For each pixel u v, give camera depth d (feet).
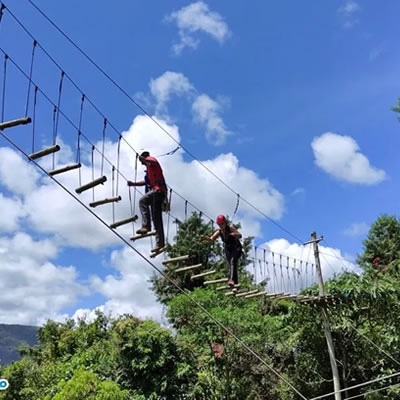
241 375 50.96
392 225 90.79
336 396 41.88
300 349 52.49
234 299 53.62
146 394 44.62
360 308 44.52
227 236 28.07
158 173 23.50
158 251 23.26
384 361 48.24
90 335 59.26
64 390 37.35
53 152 19.69
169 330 48.47
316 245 44.86
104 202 21.52
